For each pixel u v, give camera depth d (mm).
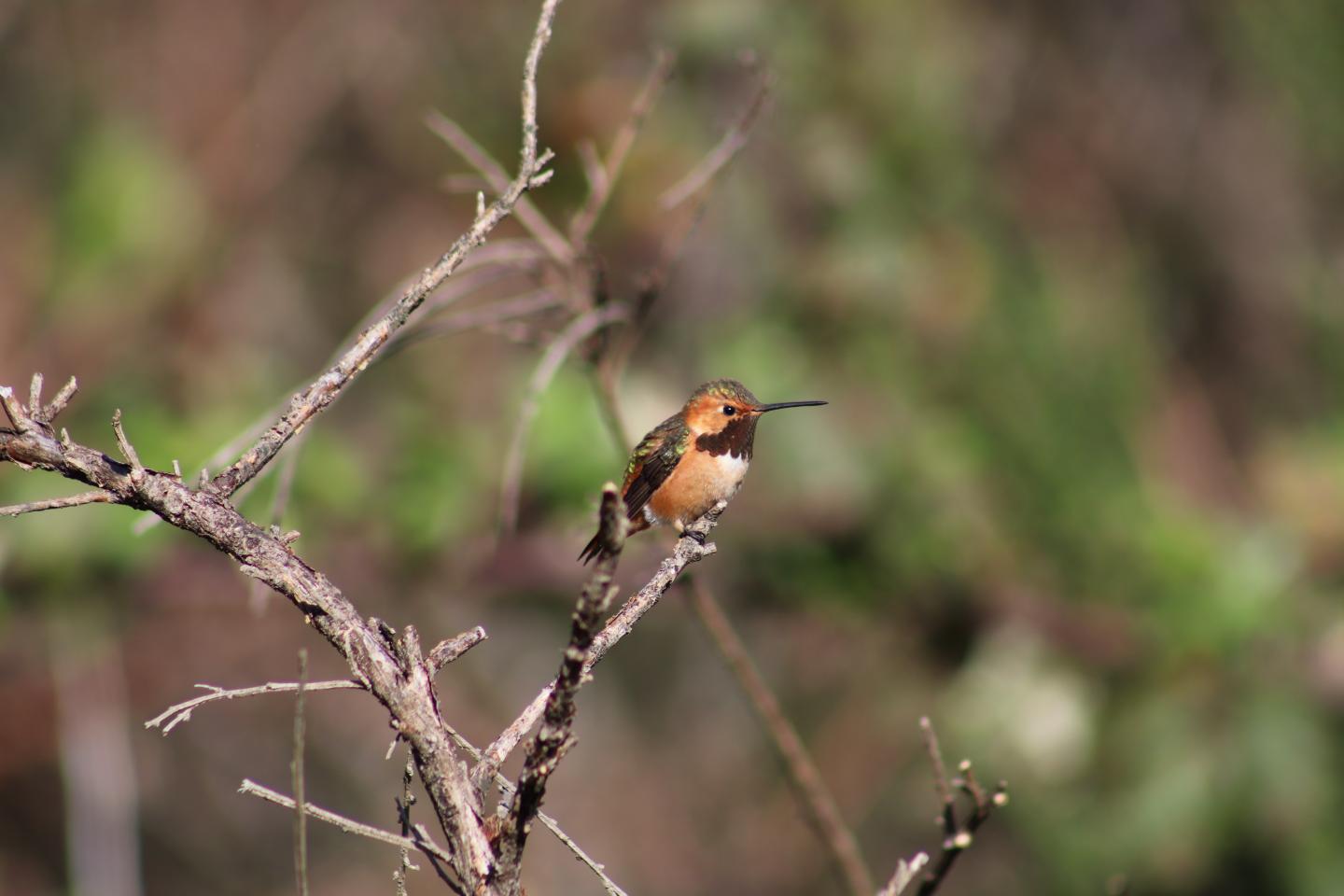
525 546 10422
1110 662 10742
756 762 15016
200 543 10922
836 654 13797
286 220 15062
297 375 14203
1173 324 13328
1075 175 13664
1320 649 10391
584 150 8242
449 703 14500
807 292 11688
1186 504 11500
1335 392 12930
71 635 10906
